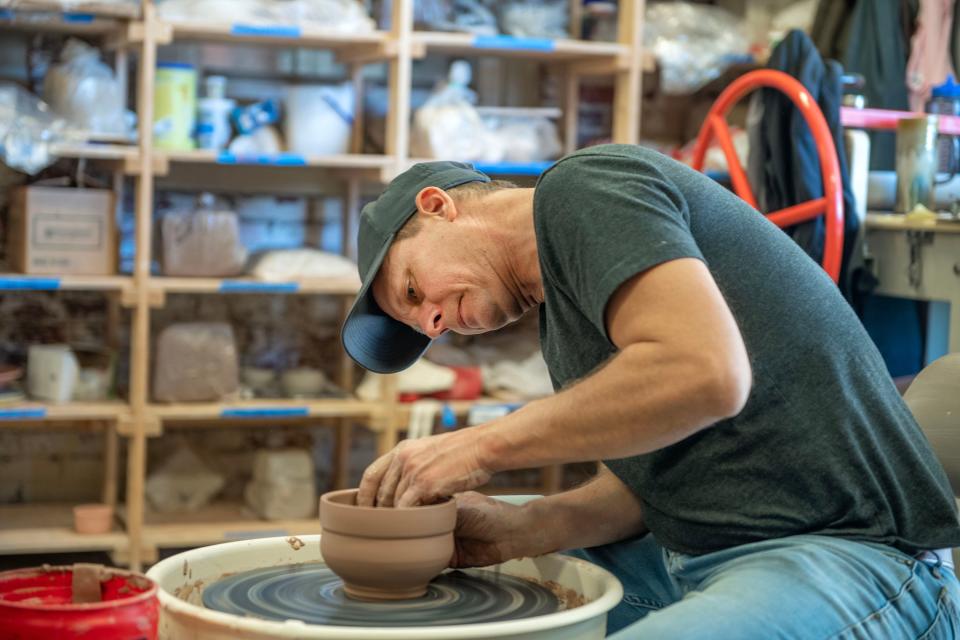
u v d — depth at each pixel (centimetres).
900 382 259
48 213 353
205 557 161
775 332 151
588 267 137
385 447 381
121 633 112
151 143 354
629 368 132
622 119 396
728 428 154
